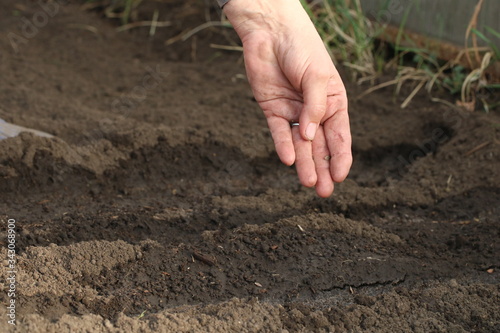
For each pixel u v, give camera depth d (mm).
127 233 943
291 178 1081
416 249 943
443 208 1016
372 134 1139
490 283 897
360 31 1297
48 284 862
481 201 1015
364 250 932
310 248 927
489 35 1190
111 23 1487
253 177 1085
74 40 1401
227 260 910
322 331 839
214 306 854
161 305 860
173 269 898
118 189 1044
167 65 1338
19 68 1295
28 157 1027
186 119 1165
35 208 988
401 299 869
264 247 921
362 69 1273
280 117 929
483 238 952
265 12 919
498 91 1196
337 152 900
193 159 1093
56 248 897
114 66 1332
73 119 1145
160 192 1045
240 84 1274
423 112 1168
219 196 1033
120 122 1129
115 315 844
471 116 1138
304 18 922
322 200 1014
